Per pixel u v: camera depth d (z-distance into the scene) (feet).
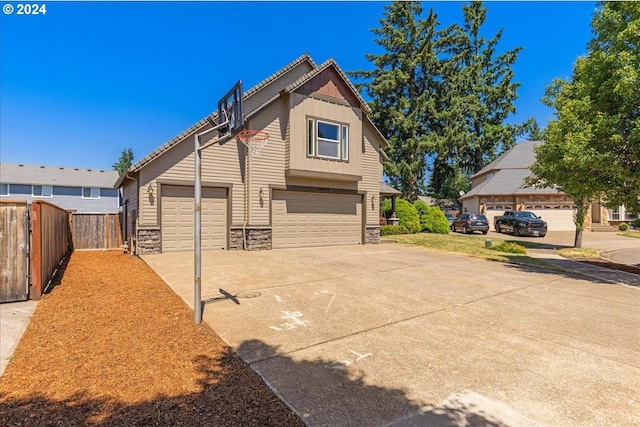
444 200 125.70
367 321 16.81
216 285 23.31
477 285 24.77
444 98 111.86
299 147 42.83
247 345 13.73
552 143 31.63
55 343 13.30
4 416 8.53
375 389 10.40
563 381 11.01
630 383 10.93
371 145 51.52
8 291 18.43
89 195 108.06
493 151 122.72
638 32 24.98
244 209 41.42
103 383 10.38
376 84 109.91
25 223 18.78
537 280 27.09
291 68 46.01
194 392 10.03
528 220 69.77
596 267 34.24
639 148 25.23
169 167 37.09
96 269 28.66
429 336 14.94
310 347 13.64
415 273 28.60
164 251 37.04
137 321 16.12
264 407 9.32
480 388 10.52
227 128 19.10
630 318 17.75
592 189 29.37
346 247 46.14
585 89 29.25
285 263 32.14
